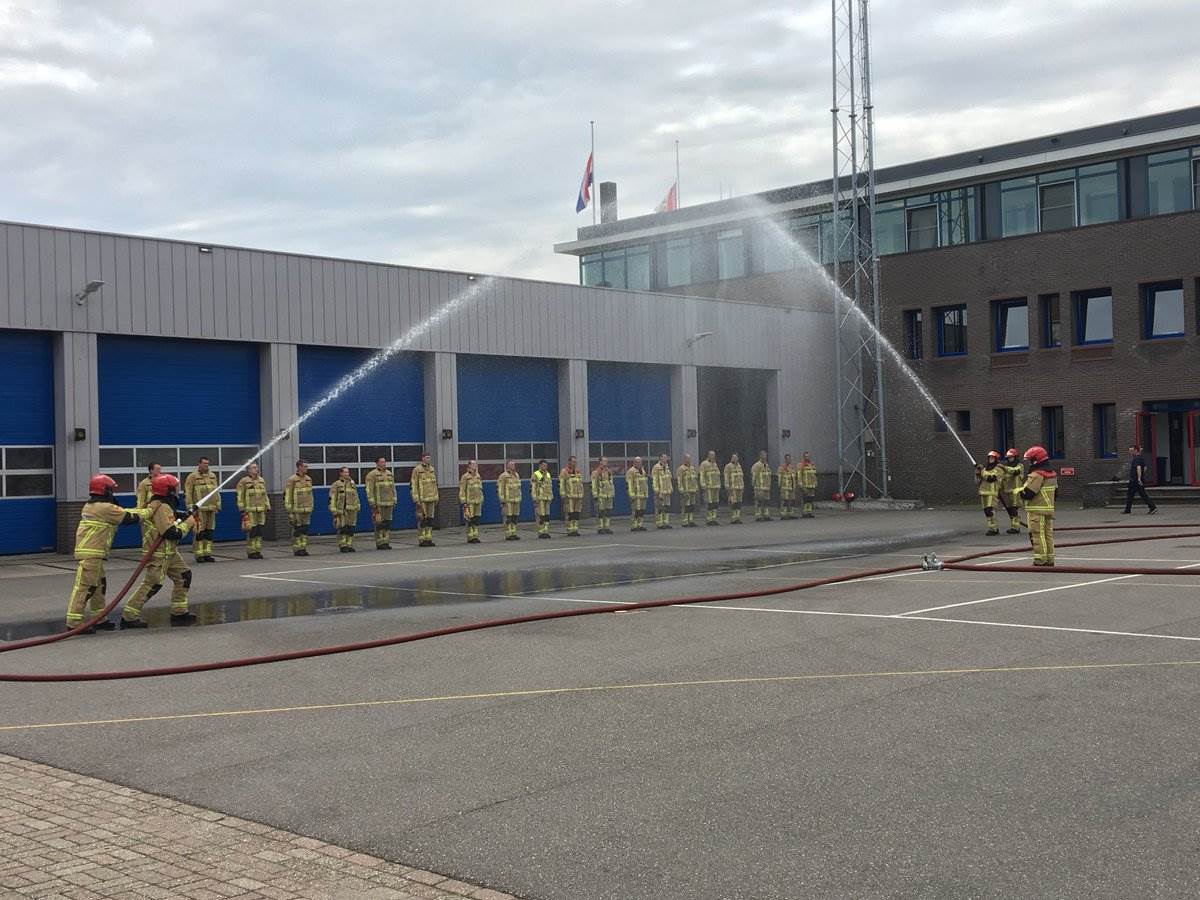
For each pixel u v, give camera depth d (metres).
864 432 45.56
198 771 7.93
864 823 6.47
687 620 14.52
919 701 9.50
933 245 45.69
